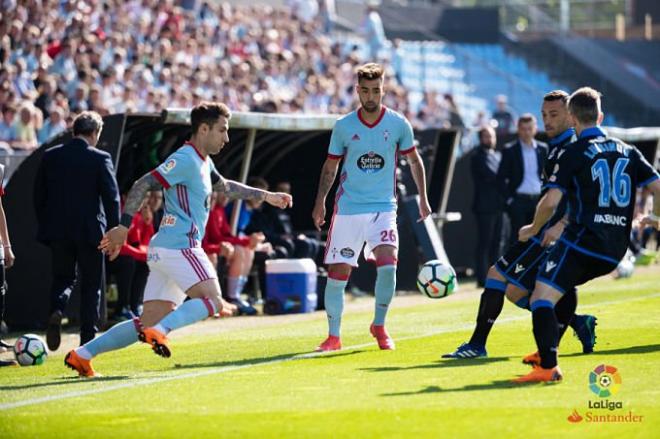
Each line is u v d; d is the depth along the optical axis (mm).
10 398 22016
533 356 23016
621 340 28812
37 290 38469
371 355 27359
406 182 51375
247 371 24984
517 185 47125
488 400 20094
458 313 38438
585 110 22750
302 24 92188
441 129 52281
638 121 112312
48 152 30688
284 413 19406
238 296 42312
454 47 108312
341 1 107500
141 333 23234
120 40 64500
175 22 71625
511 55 113562
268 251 45000
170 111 38781
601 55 114562
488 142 52094
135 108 57219
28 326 38625
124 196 42281
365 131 28516
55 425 19016
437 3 119375
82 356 24234
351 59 86000
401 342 29969
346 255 28719
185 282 23828
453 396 20562
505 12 116875
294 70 77688
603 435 17391
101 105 51156
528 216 47281
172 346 31031
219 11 81875
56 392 22547
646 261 62062
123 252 38688
